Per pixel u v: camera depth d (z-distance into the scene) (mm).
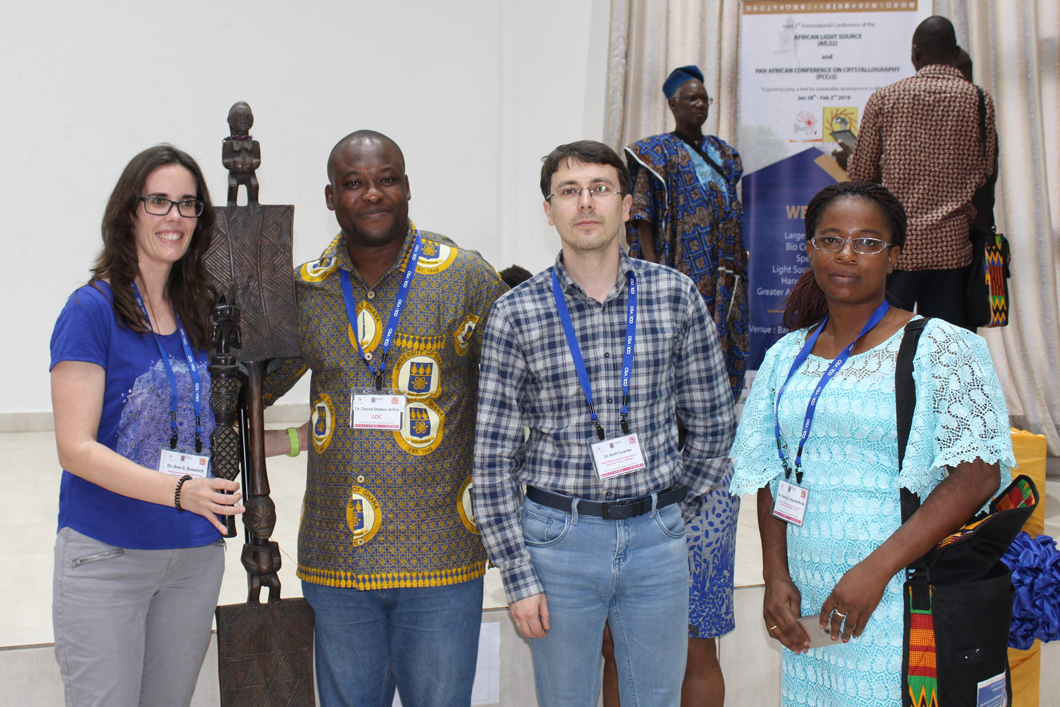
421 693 1767
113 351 1517
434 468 1719
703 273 3027
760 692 2623
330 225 5328
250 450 1779
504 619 2418
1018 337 4414
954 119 2945
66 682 1509
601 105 5246
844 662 1472
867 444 1440
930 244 2986
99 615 1491
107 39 4875
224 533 1558
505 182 5547
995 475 1389
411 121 5371
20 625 2209
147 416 1546
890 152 3023
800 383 1560
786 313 1710
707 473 1792
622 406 1648
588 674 1674
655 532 1649
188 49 4992
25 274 4891
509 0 5406
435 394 1733
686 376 1740
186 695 1688
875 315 1515
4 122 4773
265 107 5137
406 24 5297
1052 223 4473
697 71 3131
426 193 5438
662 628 1654
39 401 4988
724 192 3111
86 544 1495
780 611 1542
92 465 1434
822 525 1495
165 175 1540
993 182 3066
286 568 2711
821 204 1541
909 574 1395
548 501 1650
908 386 1401
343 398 1737
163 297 1638
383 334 1729
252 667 1742
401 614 1746
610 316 1662
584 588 1630
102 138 4930
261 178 5168
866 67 4250
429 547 1704
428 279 1751
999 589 1389
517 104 5504
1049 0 4367
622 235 4113
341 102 5254
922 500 1422
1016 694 2453
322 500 1741
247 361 1765
